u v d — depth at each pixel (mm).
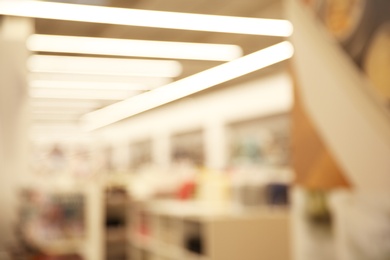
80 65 7449
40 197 3854
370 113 1627
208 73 8367
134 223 6941
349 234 1736
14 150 3914
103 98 10391
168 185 6887
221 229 4730
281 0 4930
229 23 5645
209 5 5051
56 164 5660
